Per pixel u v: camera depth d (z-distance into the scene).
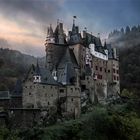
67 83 142.25
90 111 143.62
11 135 116.06
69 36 175.75
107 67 183.62
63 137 117.62
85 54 167.38
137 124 132.38
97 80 172.12
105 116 128.12
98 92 170.75
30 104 130.88
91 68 168.12
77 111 141.38
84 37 178.38
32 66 136.25
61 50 163.50
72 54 162.75
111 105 157.00
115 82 184.62
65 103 139.00
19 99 138.88
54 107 136.00
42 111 129.88
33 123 126.44
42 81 134.38
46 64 159.75
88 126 123.69
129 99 167.62
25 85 133.38
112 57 186.38
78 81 146.00
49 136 114.94
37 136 115.06
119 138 123.94
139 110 152.25
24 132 117.12
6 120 126.81
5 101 139.25
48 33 162.88
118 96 175.88
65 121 130.00
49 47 160.00
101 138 120.12
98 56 176.88
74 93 142.38
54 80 141.25
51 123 128.25
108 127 123.88
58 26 170.00
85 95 155.38
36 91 131.25
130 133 127.00
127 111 147.50
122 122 129.00
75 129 122.38
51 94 136.62
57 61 159.12
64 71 147.12
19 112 127.88
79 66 160.88
